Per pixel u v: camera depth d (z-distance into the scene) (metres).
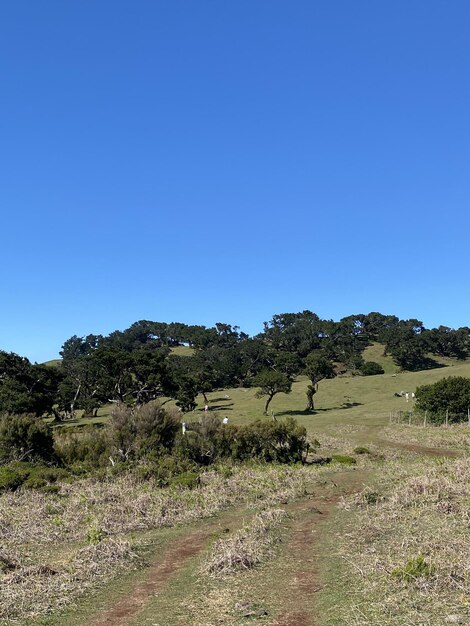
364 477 25.25
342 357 143.38
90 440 33.59
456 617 7.73
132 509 18.88
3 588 10.86
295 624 8.41
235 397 104.44
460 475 20.06
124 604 10.07
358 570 10.60
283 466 30.27
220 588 10.53
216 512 19.00
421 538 12.42
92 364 80.88
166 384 76.50
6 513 18.73
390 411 68.62
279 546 13.62
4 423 31.64
